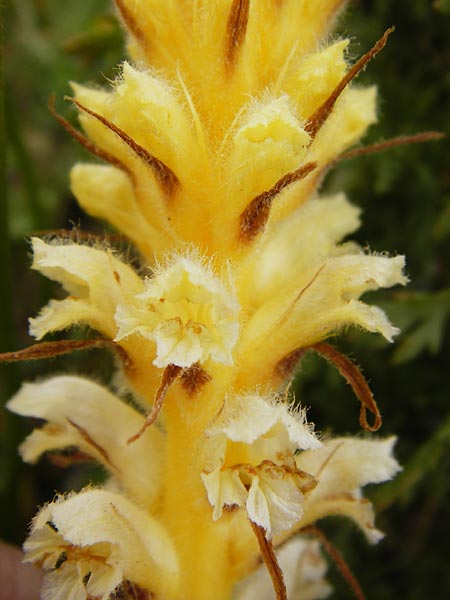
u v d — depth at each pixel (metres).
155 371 0.08
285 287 0.09
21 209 0.18
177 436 0.08
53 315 0.08
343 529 0.15
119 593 0.09
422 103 0.15
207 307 0.07
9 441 0.14
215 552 0.08
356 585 0.09
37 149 0.20
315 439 0.07
